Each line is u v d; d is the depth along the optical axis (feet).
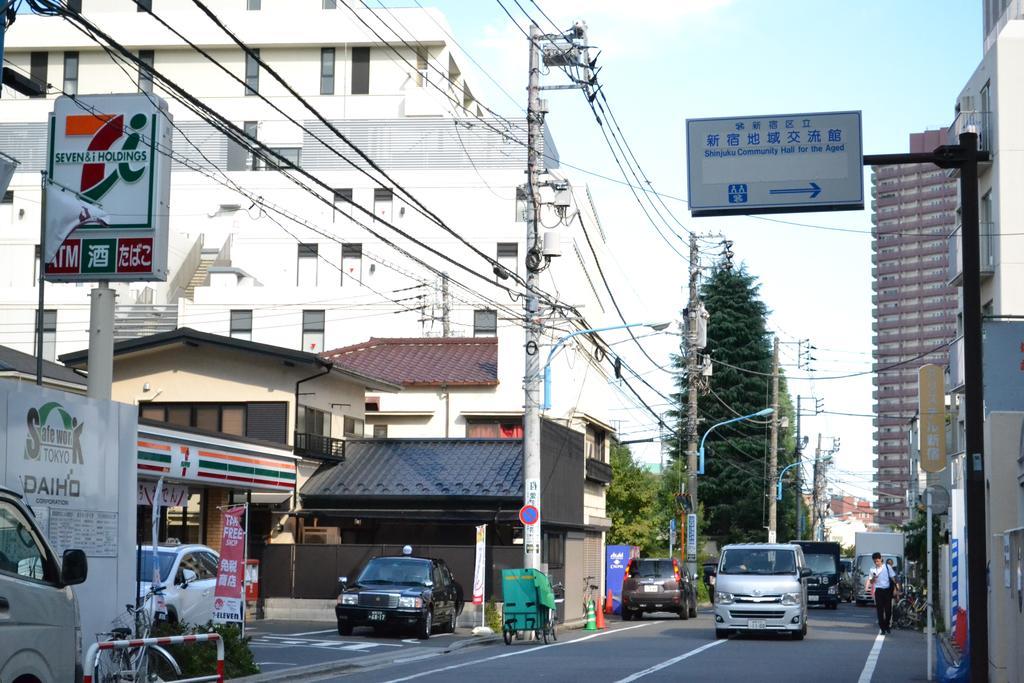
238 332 198.90
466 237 213.66
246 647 61.11
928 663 60.29
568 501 125.59
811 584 168.45
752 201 49.32
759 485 234.17
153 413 117.70
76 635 31.94
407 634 94.79
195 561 75.20
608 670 64.08
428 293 206.90
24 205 213.05
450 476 116.16
